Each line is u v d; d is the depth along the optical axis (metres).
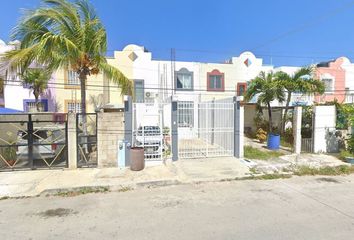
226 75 20.42
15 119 11.27
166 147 11.03
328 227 4.30
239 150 10.26
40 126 9.70
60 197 6.21
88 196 6.26
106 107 14.12
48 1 9.07
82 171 8.38
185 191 6.59
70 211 5.25
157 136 9.79
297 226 4.36
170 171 8.36
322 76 22.16
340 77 22.62
